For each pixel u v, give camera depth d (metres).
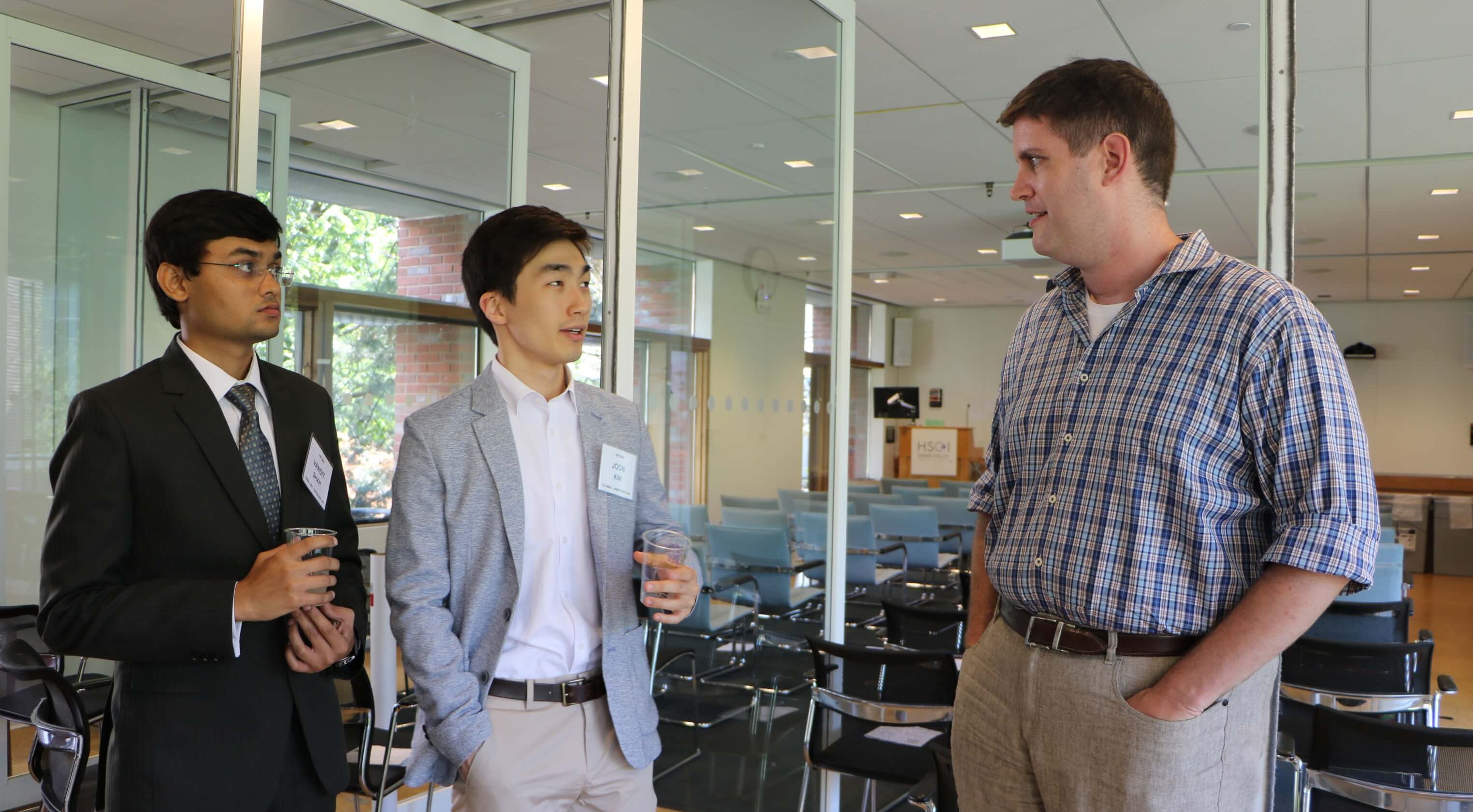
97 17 3.29
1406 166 6.74
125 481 1.71
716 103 3.34
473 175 3.98
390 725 2.84
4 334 3.43
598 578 1.92
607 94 3.10
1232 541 1.48
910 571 9.67
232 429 1.85
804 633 3.94
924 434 15.73
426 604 1.82
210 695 1.74
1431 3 4.18
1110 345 1.59
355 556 2.06
